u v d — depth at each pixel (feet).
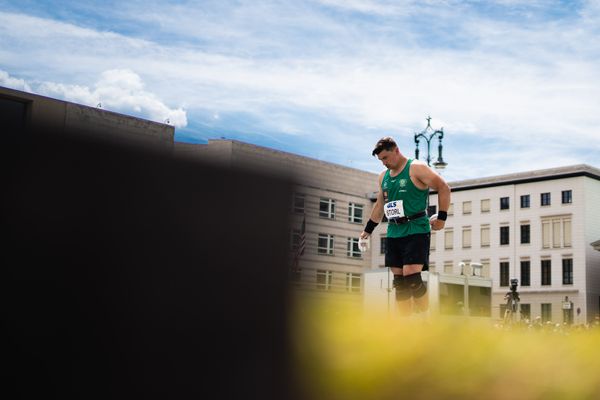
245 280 3.50
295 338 3.66
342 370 3.70
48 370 2.86
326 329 3.75
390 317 4.34
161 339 3.21
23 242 2.80
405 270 18.99
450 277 87.40
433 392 4.03
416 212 19.01
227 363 3.43
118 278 3.10
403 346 3.98
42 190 2.87
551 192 188.96
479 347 4.27
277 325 3.58
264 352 3.51
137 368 3.13
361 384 3.79
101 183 3.04
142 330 3.16
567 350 4.60
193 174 3.40
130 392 3.10
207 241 3.42
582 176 183.62
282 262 3.62
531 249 190.90
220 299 3.44
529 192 192.75
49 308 2.88
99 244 3.04
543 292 187.21
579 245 182.39
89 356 2.98
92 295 2.99
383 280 73.20
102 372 3.01
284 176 3.69
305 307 3.75
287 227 3.68
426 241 19.15
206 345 3.37
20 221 2.80
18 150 2.79
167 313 3.23
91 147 3.02
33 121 2.83
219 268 3.45
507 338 4.65
